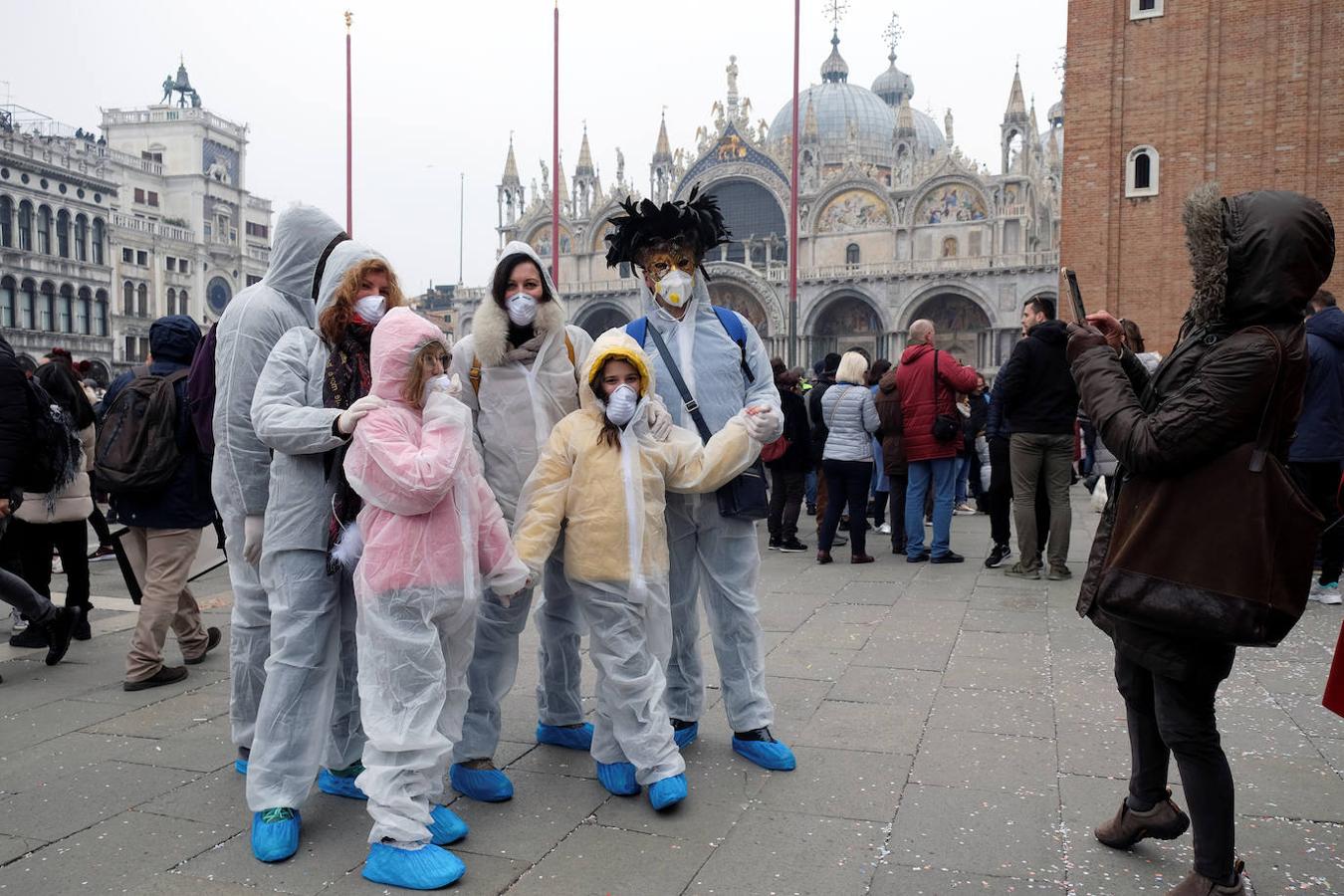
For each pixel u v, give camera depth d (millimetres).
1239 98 22188
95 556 10211
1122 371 3029
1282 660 5719
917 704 4996
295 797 3482
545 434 4062
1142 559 2840
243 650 3986
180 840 3514
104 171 57000
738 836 3492
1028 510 8352
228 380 3877
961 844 3408
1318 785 3893
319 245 4113
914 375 9164
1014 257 54844
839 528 12250
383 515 3348
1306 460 7176
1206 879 2906
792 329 24625
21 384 5598
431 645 3350
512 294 3943
